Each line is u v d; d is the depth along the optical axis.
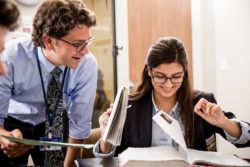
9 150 1.14
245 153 3.56
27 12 2.58
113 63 3.24
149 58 1.31
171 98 1.39
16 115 1.50
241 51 3.62
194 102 1.39
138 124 1.36
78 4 1.19
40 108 1.48
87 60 1.47
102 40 3.18
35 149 1.47
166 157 1.01
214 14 3.52
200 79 3.76
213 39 3.55
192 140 1.32
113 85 3.25
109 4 3.21
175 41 1.31
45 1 1.21
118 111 1.09
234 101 3.62
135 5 3.36
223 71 3.56
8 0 0.72
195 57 3.73
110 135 1.10
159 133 1.35
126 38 3.32
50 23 1.16
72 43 1.17
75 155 1.45
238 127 1.27
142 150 1.11
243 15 3.61
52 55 1.27
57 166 1.35
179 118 1.38
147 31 3.43
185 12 3.65
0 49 0.73
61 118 1.46
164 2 3.52
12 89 1.42
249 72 3.66
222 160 1.07
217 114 1.21
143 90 1.42
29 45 1.37
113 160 1.12
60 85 1.44
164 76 1.28
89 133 1.60
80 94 1.50
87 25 1.18
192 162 1.03
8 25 0.71
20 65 1.36
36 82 1.41
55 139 1.39
